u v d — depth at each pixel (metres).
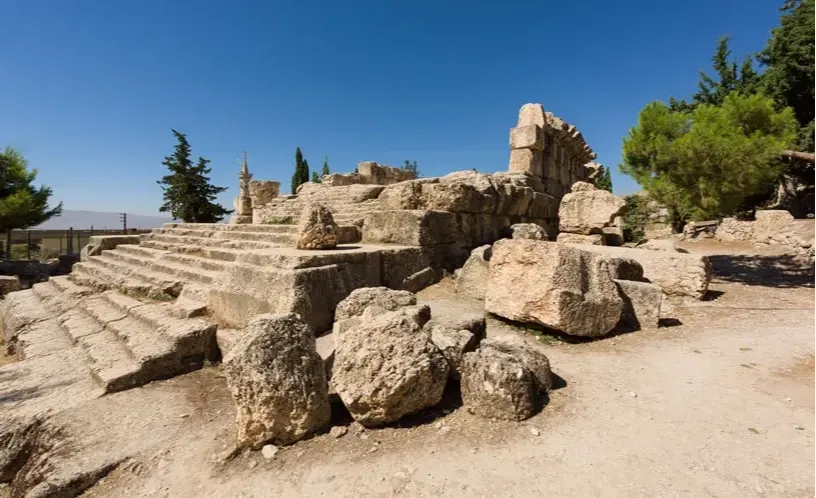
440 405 3.96
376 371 3.59
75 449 3.72
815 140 15.48
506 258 6.09
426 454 3.28
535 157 13.06
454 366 4.18
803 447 3.19
